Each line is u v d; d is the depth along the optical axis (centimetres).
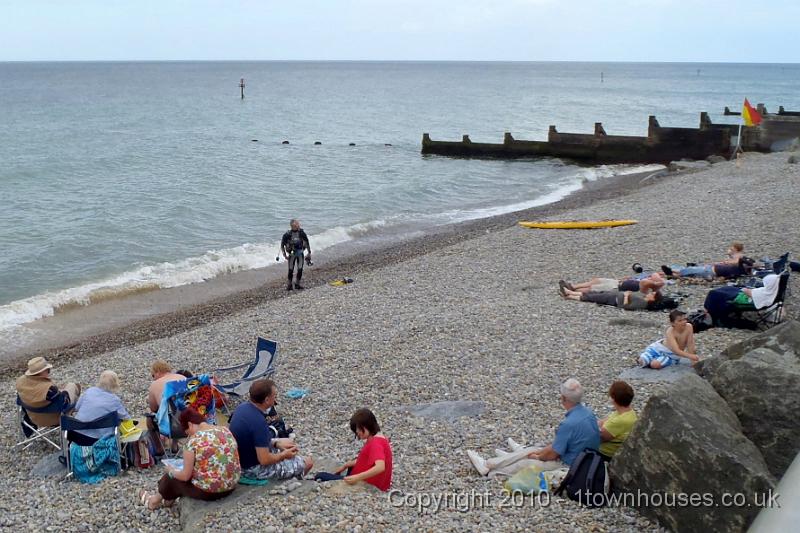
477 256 2091
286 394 1095
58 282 2122
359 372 1179
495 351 1227
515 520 654
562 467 746
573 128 7019
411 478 778
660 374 1047
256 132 6725
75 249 2455
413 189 3684
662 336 1248
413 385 1106
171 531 694
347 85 17700
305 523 648
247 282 2130
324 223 2923
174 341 1463
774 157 3750
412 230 2819
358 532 633
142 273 2206
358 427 742
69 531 716
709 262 1792
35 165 4250
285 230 2792
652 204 2692
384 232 2795
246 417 729
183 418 725
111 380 935
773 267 1437
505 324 1374
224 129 6994
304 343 1360
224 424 973
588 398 997
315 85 17612
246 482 728
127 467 889
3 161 4434
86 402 902
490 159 4872
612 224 2339
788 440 660
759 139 4256
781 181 2861
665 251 1934
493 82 19775
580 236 2241
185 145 5584
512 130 6956
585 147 4628
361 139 6200
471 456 801
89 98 11900
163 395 903
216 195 3438
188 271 2223
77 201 3244
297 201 3353
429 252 2372
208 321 1745
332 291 1808
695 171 3912
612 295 1468
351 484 721
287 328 1474
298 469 755
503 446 864
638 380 1031
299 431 967
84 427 862
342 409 1038
